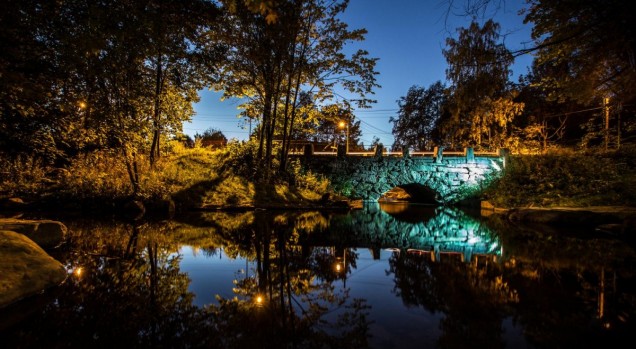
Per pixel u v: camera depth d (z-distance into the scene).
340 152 22.66
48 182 12.58
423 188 24.44
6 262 3.42
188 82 14.23
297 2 15.64
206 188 15.55
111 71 7.30
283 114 20.20
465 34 16.89
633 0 4.74
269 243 6.54
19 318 2.73
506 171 21.09
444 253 5.65
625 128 21.44
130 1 5.62
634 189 13.80
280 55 16.34
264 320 2.69
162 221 9.95
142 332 2.48
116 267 4.46
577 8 5.61
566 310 2.87
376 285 3.65
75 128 9.11
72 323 2.62
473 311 2.84
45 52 5.87
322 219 11.82
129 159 12.07
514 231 9.00
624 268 4.44
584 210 10.44
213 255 5.29
